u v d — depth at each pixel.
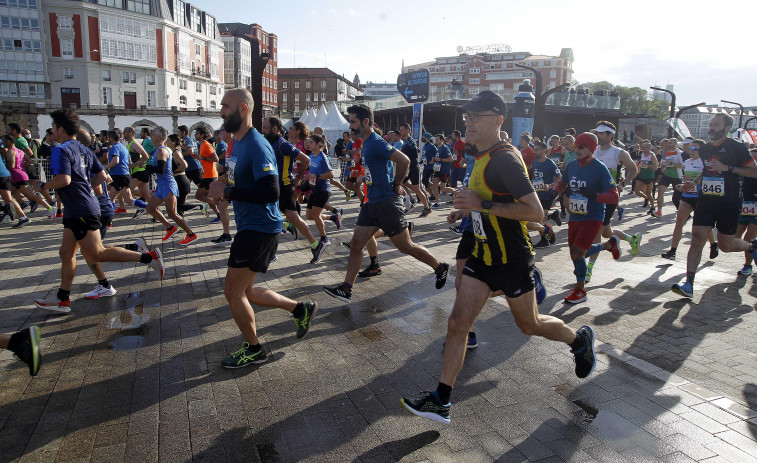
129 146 10.77
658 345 4.29
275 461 2.66
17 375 3.62
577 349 3.33
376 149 4.97
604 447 2.80
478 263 2.94
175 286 5.81
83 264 6.84
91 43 63.25
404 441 2.85
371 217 5.07
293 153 6.46
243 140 3.57
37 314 4.86
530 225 7.74
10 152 10.72
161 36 69.75
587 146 5.14
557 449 2.78
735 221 5.53
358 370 3.74
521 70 99.00
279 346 4.15
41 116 51.97
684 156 11.23
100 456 2.69
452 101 29.84
